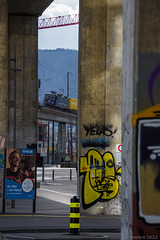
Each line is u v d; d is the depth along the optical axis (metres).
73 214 13.26
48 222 15.87
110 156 20.41
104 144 20.47
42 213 19.56
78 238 12.20
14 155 19.59
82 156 20.66
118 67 20.59
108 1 20.56
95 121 20.59
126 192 8.25
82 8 20.86
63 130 123.94
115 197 20.23
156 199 7.88
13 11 37.03
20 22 37.25
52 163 113.25
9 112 36.69
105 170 20.39
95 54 20.70
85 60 20.81
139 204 7.89
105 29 20.66
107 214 20.16
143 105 7.99
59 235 12.95
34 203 19.80
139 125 7.98
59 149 125.06
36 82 37.47
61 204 24.20
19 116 37.09
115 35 20.56
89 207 20.38
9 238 12.45
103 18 20.66
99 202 20.30
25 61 37.19
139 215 7.87
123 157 8.50
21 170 19.64
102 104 20.58
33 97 37.31
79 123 20.91
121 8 20.62
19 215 18.52
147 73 8.01
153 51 8.02
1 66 21.09
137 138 7.97
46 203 24.64
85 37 20.80
